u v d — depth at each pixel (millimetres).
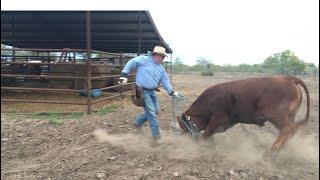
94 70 14414
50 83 14711
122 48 24531
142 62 7586
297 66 42312
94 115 10234
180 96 7816
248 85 6707
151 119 7570
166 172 5793
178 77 38375
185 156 6461
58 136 8164
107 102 12766
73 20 16234
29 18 16172
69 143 7703
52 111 10789
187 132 7414
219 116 6938
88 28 10297
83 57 16281
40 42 22750
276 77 6688
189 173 5770
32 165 6602
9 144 7668
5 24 17703
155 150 6895
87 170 6184
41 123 9141
